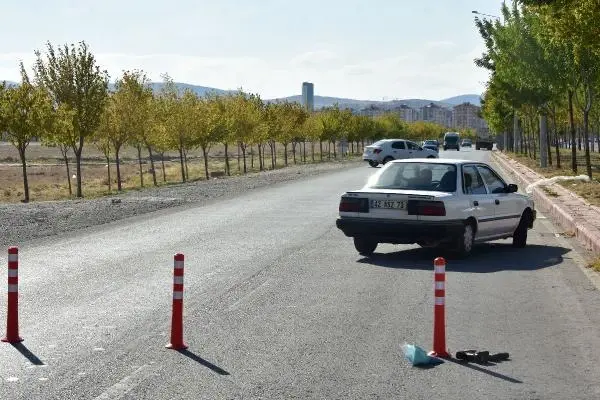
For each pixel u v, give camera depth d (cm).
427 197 1373
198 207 2544
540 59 3781
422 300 1043
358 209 1423
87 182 6103
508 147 9750
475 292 1095
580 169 4578
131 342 822
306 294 1089
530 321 913
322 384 670
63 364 736
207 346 803
